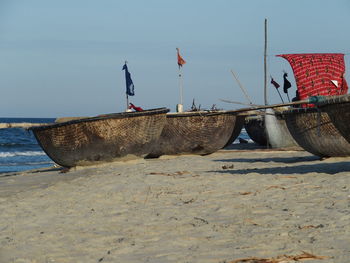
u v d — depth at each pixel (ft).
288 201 29.96
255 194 33.04
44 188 44.27
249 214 26.99
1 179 56.95
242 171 47.70
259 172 46.21
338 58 97.60
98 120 58.70
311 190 33.22
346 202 28.19
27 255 20.95
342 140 55.11
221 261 18.79
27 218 28.76
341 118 41.16
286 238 21.56
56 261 19.97
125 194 35.99
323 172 44.21
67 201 34.50
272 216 26.03
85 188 40.14
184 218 26.89
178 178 42.78
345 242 20.24
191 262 18.86
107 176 47.65
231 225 24.62
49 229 25.75
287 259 18.31
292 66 96.53
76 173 56.29
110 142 59.77
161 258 19.61
